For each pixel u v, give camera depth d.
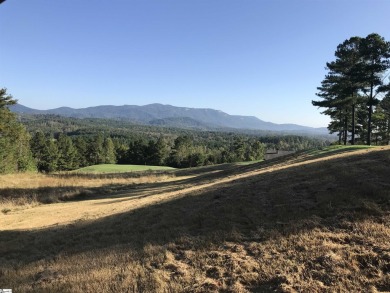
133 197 20.28
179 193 15.13
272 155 63.66
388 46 35.16
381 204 7.69
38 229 12.30
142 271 6.27
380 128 57.19
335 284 5.06
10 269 7.43
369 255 5.64
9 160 59.34
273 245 6.57
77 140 111.06
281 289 5.07
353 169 10.79
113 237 9.11
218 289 5.33
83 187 27.91
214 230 7.95
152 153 108.94
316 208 8.10
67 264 7.27
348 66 39.31
